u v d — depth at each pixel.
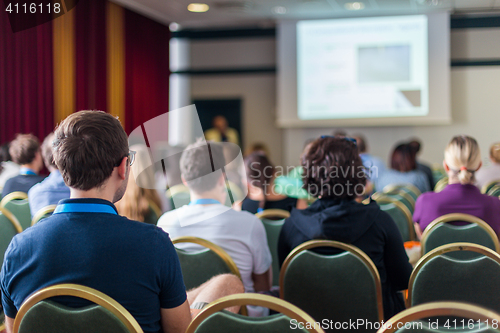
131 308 1.15
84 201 1.17
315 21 8.34
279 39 8.46
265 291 2.09
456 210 2.29
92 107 6.91
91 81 6.90
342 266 1.67
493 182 3.89
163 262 1.17
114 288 1.13
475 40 8.16
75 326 1.12
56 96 6.32
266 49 9.05
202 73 9.27
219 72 9.22
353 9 7.70
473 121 8.23
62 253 1.14
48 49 6.15
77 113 1.21
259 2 7.26
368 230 1.73
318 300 1.72
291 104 8.49
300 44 8.41
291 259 1.73
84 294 1.10
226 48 9.18
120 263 1.13
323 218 1.75
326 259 1.68
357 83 8.27
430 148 8.43
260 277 2.05
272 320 1.08
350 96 8.30
